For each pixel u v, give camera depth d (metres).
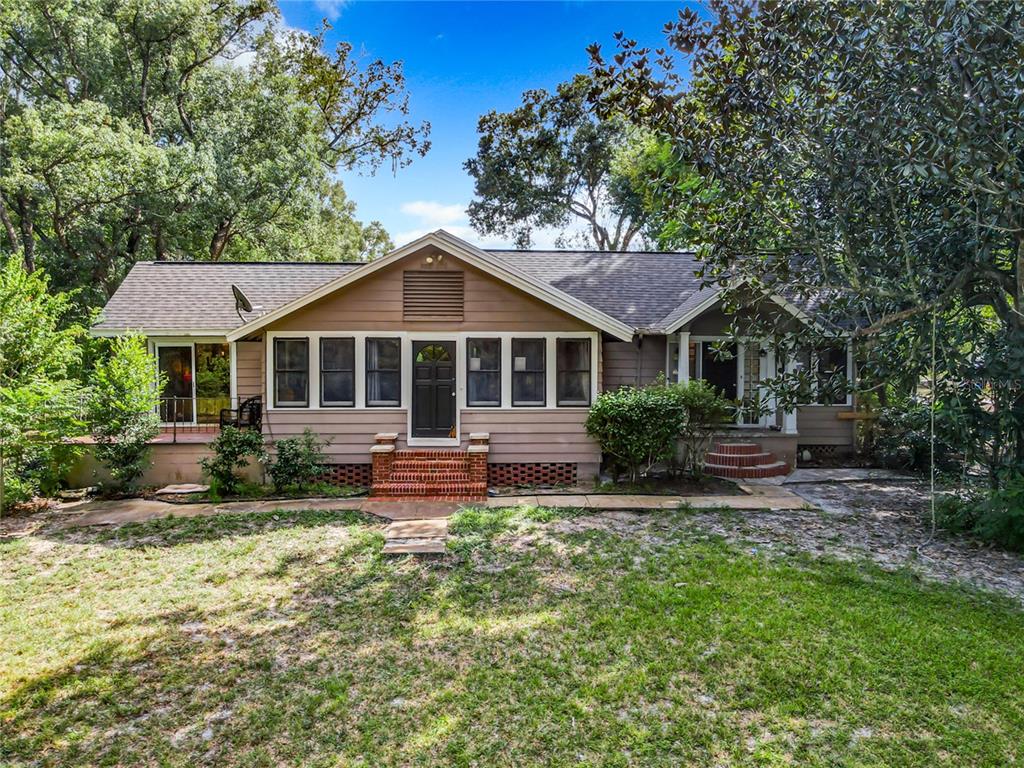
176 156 18.48
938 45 5.56
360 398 10.26
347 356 10.27
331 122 26.58
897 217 6.82
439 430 10.36
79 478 9.91
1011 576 5.92
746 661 4.23
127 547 7.01
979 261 6.68
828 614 4.96
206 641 4.69
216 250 23.16
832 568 6.07
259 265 15.18
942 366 7.43
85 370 12.66
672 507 8.57
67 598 5.54
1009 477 7.11
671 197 8.23
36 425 8.66
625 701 3.79
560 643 4.55
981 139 5.61
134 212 19.84
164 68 21.59
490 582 5.80
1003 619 4.88
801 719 3.60
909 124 5.93
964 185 5.89
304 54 24.30
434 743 3.43
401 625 4.92
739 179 7.28
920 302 7.00
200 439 10.50
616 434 9.72
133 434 9.73
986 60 5.47
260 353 12.40
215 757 3.34
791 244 7.73
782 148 7.02
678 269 14.73
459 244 10.06
